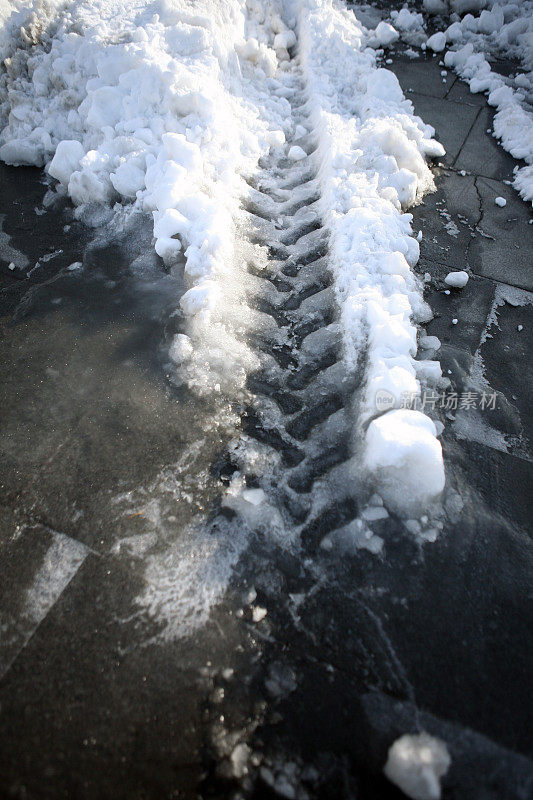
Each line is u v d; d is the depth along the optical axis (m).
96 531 2.08
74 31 3.79
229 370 2.57
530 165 3.78
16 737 1.65
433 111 4.30
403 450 2.02
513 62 4.84
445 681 1.76
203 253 2.93
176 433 2.36
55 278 3.03
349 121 3.76
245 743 1.65
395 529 2.08
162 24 3.71
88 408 2.45
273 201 3.46
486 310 2.94
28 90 3.84
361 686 1.75
